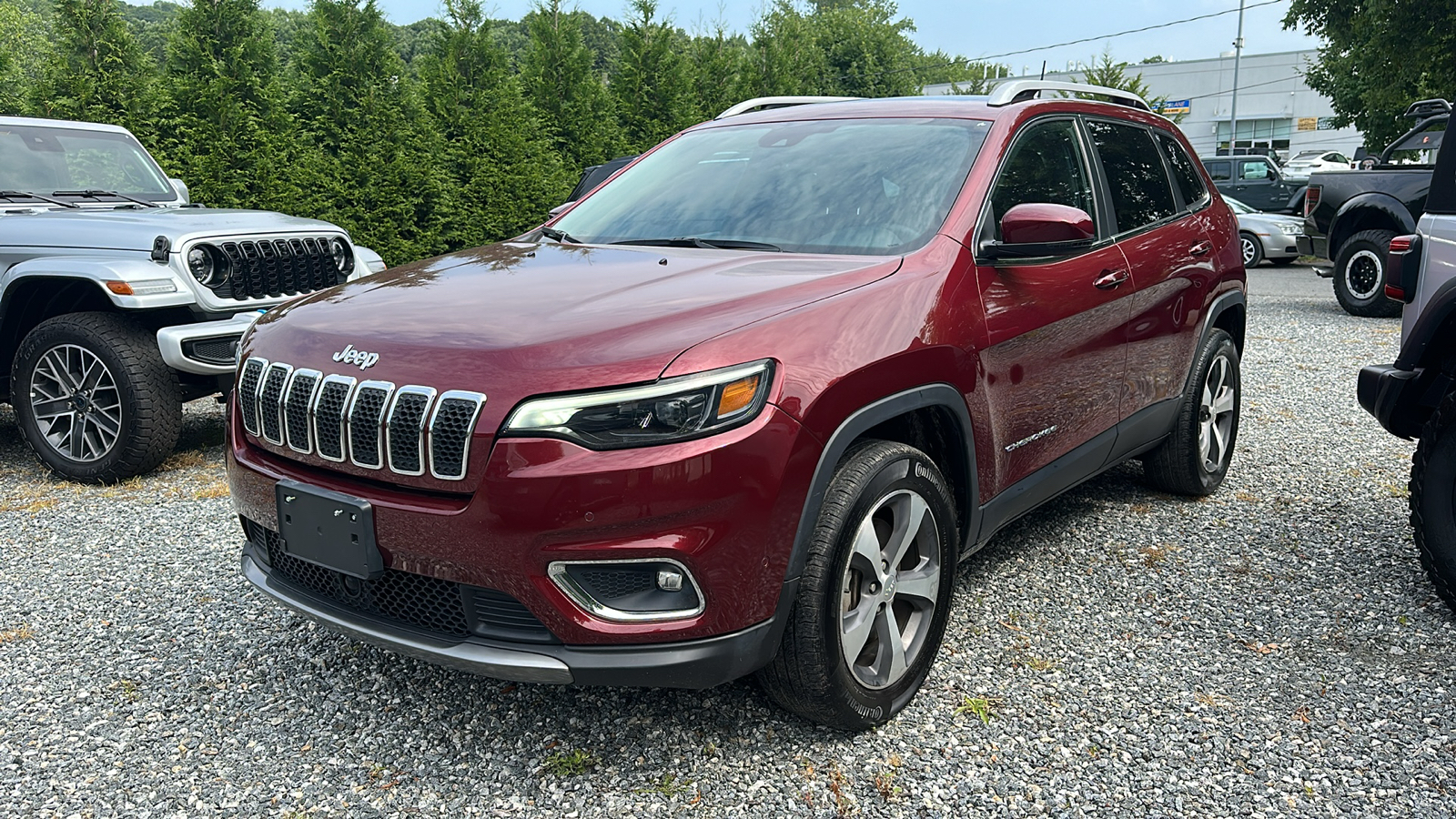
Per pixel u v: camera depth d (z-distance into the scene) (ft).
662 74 58.75
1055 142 11.46
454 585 7.56
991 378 9.41
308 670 9.94
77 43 37.73
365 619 8.02
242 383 8.72
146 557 12.94
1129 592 11.65
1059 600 11.46
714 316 7.70
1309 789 7.88
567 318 7.82
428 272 9.93
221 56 40.34
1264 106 169.99
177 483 16.30
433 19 50.70
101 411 16.08
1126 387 12.13
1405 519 14.08
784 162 11.12
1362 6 66.44
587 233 11.18
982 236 9.66
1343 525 13.83
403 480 7.48
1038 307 10.07
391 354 7.75
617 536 7.05
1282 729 8.75
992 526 10.00
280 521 8.24
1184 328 13.35
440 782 8.07
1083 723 8.87
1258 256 53.93
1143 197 12.89
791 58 76.74
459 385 7.29
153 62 39.75
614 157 55.72
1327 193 35.86
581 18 55.83
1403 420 11.35
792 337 7.65
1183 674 9.73
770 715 8.97
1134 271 11.87
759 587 7.40
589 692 9.41
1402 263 11.18
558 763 8.27
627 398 7.03
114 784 8.02
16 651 10.35
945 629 10.31
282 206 39.04
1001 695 9.35
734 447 7.13
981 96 11.71
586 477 6.96
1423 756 8.31
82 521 14.42
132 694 9.47
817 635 7.80
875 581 8.37
